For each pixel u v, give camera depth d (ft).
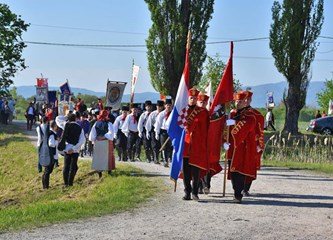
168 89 120.06
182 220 34.27
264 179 54.19
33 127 133.59
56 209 39.37
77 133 57.16
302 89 117.91
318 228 32.32
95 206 39.65
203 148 40.45
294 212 36.94
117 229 32.17
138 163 67.05
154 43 119.44
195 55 119.75
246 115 40.34
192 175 40.91
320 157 80.18
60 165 68.33
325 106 216.95
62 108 99.45
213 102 42.45
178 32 118.52
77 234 31.07
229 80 42.52
